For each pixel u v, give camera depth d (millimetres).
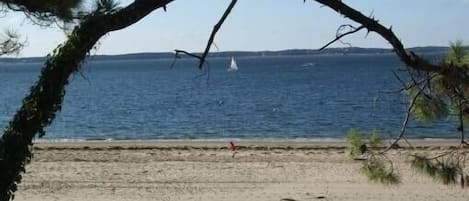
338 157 18766
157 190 14773
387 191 14062
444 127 25344
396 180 5648
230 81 95375
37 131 4664
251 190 14695
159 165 18141
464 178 5527
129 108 52250
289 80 93312
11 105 58094
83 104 57281
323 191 14414
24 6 5543
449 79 4852
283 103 54406
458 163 5508
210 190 14734
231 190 14727
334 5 4430
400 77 5051
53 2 5359
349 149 5719
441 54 4941
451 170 5453
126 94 70875
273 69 148250
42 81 4652
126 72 155500
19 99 66062
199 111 48281
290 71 131875
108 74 141500
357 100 54469
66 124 39156
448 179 5457
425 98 5203
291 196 13984
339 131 33312
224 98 61812
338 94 62594
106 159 19266
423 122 5379
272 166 17750
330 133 32406
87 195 14219
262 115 44156
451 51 4930
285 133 32938
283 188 14859
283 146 22547
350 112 43969
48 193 14391
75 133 34500
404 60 4684
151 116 44875
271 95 64125
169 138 31016
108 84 94375
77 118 43344
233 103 55594
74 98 65312
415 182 14227
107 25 4621
